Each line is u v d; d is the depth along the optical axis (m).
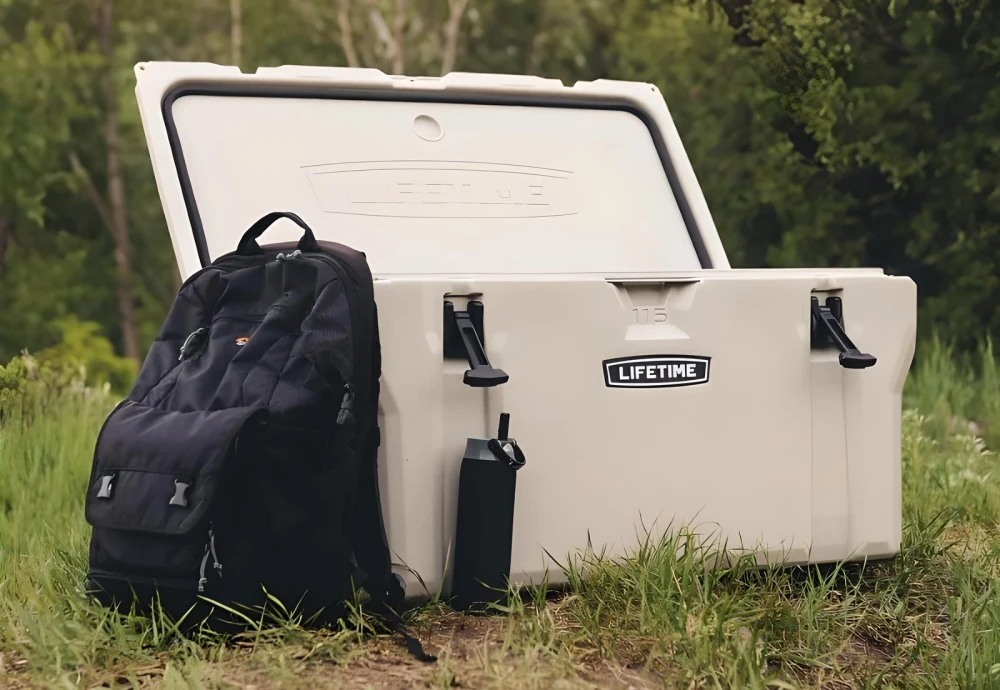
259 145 3.71
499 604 2.88
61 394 6.26
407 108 3.97
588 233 3.94
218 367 2.82
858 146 8.20
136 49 24.28
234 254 2.99
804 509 3.23
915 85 8.00
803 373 3.22
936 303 8.88
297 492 2.67
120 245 21.19
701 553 3.10
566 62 22.03
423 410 2.86
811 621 2.97
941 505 4.41
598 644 2.79
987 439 6.25
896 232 9.09
